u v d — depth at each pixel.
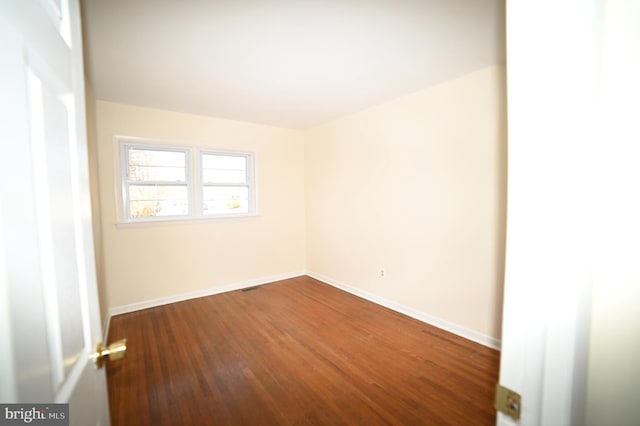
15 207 0.38
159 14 1.49
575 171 0.41
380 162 3.08
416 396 1.70
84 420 0.61
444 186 2.49
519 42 0.44
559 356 0.43
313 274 4.27
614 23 0.43
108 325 2.66
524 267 0.45
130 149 3.04
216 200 3.65
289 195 4.20
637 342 0.46
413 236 2.78
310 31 1.67
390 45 1.83
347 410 1.59
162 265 3.20
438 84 2.48
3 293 0.35
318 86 2.52
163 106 3.03
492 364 2.01
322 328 2.60
